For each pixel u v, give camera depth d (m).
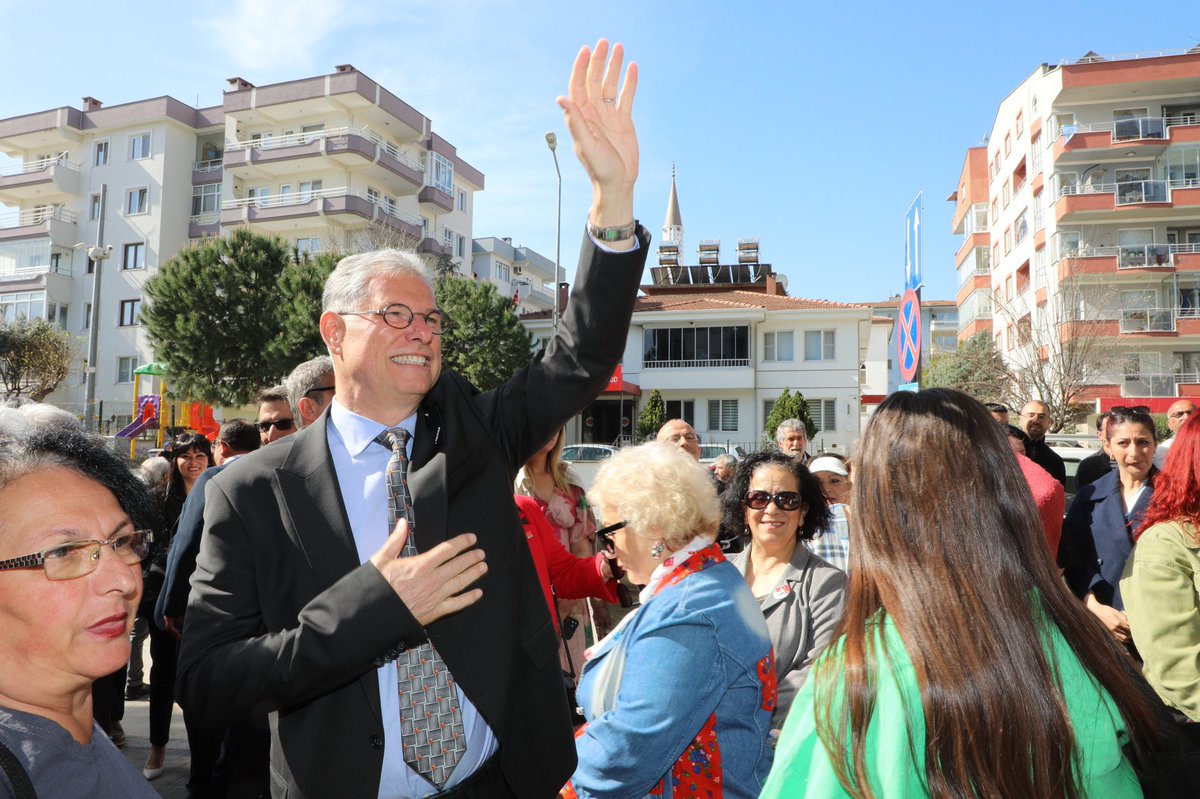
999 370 30.89
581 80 1.90
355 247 29.86
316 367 3.46
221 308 25.28
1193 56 30.73
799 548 3.15
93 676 1.26
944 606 1.24
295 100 34.12
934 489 1.32
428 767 1.71
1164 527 2.47
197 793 3.81
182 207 36.44
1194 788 1.26
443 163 40.81
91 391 20.28
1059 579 1.33
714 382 31.17
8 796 1.08
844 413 30.48
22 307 36.19
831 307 31.48
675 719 1.92
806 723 1.35
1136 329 30.17
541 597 1.87
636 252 1.89
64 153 38.03
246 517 1.74
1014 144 39.09
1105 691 1.26
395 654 1.50
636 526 2.22
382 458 1.90
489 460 1.88
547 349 2.04
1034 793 1.15
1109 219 32.00
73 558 1.24
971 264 46.47
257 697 1.50
